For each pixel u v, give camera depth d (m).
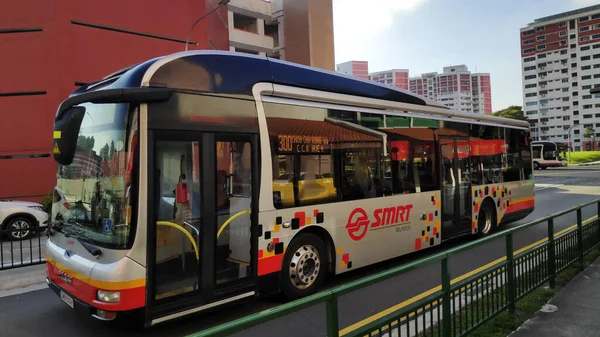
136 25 17.09
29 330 4.49
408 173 6.92
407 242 6.79
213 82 4.46
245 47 37.56
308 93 5.38
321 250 5.45
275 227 4.88
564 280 5.40
